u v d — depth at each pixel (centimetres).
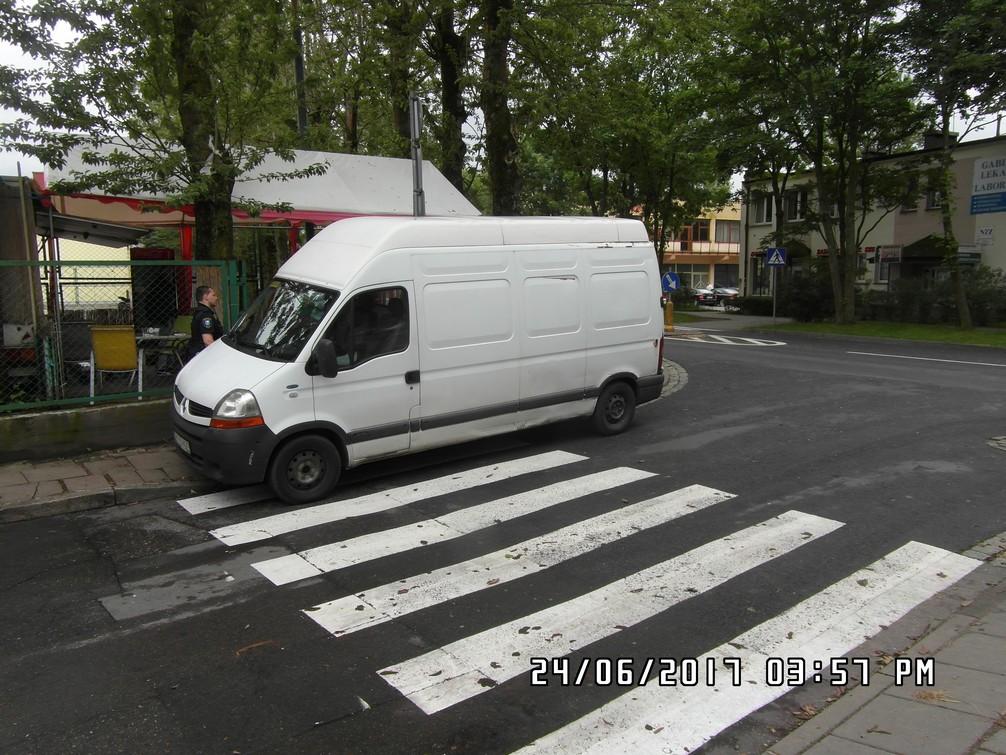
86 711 351
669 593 471
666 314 2734
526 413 802
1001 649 386
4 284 886
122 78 847
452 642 412
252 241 1580
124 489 674
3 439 751
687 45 1405
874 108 2405
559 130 1459
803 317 2995
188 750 321
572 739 327
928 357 1723
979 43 2044
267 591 484
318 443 662
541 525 596
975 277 2553
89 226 1305
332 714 346
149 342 981
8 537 591
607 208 3572
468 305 743
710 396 1166
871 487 685
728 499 655
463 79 1307
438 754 317
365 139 2008
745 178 3362
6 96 777
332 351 639
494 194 1370
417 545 558
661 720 340
